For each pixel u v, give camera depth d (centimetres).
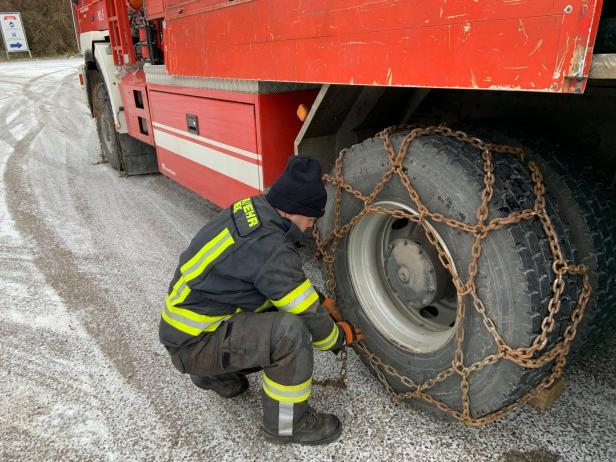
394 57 158
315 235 232
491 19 128
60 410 217
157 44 419
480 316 164
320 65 194
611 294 179
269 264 163
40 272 355
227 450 191
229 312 180
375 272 220
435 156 169
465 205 160
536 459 179
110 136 620
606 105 185
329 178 214
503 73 128
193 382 219
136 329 279
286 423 184
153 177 625
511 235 152
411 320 212
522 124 201
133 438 199
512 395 163
